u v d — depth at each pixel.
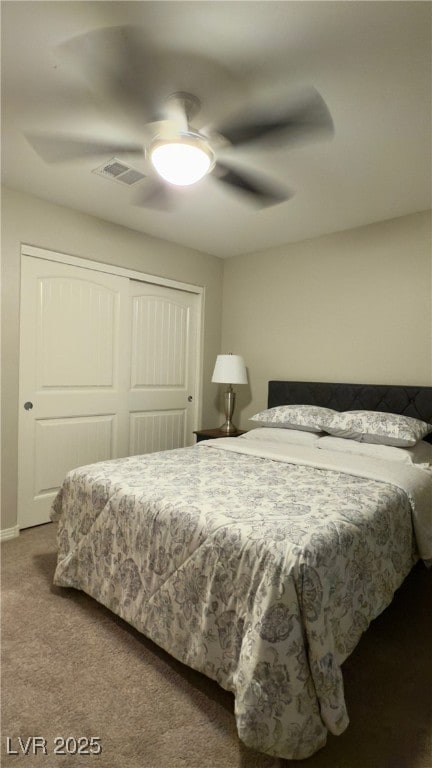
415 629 1.84
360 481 1.93
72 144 2.06
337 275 3.32
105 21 1.34
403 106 1.73
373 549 1.51
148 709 1.37
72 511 2.04
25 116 1.83
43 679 1.49
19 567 2.32
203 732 1.29
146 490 1.75
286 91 1.63
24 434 2.81
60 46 1.44
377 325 3.09
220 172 2.31
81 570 1.96
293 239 3.52
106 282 3.22
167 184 2.50
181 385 3.94
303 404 3.40
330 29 1.35
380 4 1.26
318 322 3.44
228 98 1.67
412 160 2.17
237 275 4.07
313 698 1.15
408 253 2.93
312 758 1.21
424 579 2.32
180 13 1.30
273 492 1.73
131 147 2.07
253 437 3.03
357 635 1.37
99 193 2.66
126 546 1.72
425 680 1.53
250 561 1.27
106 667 1.56
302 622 1.16
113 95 1.67
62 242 2.89
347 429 2.63
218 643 1.34
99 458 3.28
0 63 1.52
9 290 2.64
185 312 3.92
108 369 3.29
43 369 2.90
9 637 1.72
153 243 3.51
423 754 1.22
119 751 1.23
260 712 1.11
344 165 2.22
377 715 1.36
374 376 3.11
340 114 1.79
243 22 1.33
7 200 2.60
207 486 1.81
